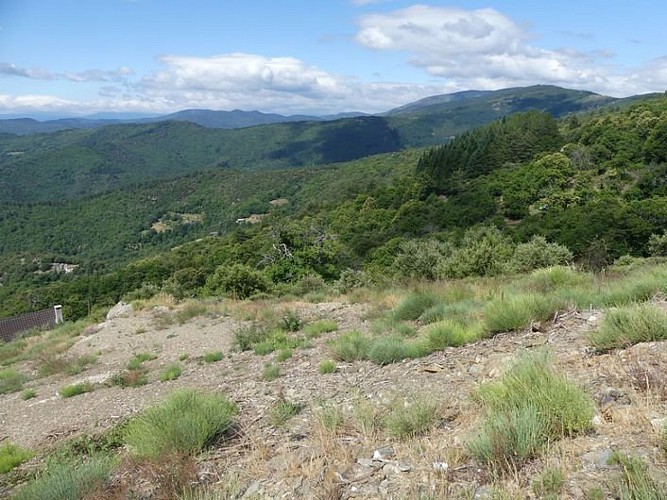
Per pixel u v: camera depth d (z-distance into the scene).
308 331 9.82
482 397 3.67
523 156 74.31
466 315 7.77
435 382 4.70
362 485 2.80
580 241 38.03
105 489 3.48
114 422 5.94
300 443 3.70
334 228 62.22
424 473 2.77
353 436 3.62
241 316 13.70
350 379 5.62
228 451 3.96
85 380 9.45
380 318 9.97
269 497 2.92
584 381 3.66
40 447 5.68
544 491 2.31
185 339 12.13
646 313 4.48
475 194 59.56
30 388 9.91
